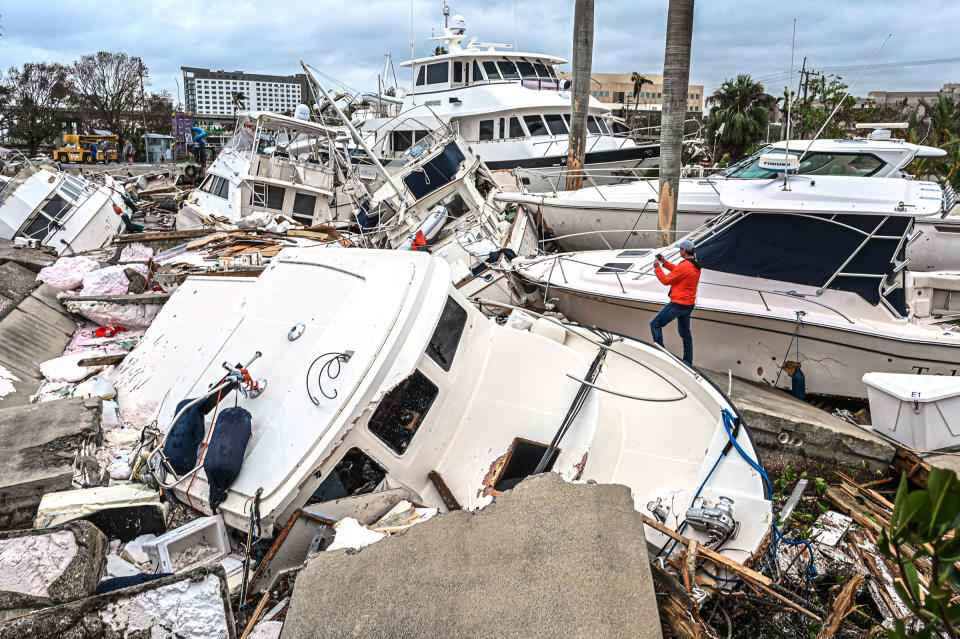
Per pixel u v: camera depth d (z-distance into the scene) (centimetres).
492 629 262
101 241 1572
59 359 758
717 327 838
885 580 465
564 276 959
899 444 625
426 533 304
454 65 1961
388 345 470
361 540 376
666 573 330
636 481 530
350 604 273
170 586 288
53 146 6875
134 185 2777
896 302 775
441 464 514
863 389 777
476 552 294
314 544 416
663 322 761
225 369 516
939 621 210
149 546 414
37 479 463
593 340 623
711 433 543
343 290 543
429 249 1212
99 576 319
